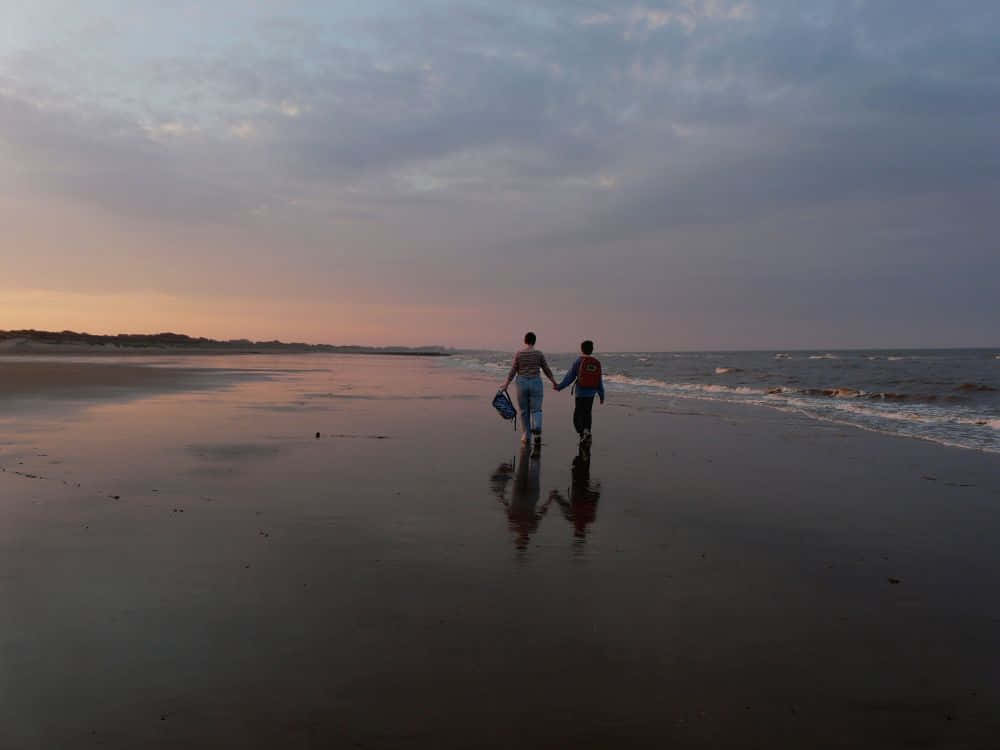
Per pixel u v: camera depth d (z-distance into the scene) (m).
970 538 5.19
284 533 5.02
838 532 5.33
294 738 2.41
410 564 4.38
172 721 2.50
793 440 10.67
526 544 4.89
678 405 17.03
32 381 21.58
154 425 11.08
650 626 3.47
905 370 37.19
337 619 3.47
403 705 2.65
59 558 4.33
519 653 3.13
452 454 8.93
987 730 2.56
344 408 14.69
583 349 9.93
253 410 13.84
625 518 5.71
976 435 11.26
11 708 2.57
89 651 3.05
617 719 2.59
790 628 3.47
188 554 4.47
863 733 2.53
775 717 2.63
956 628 3.50
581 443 9.12
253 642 3.18
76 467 7.38
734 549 4.86
